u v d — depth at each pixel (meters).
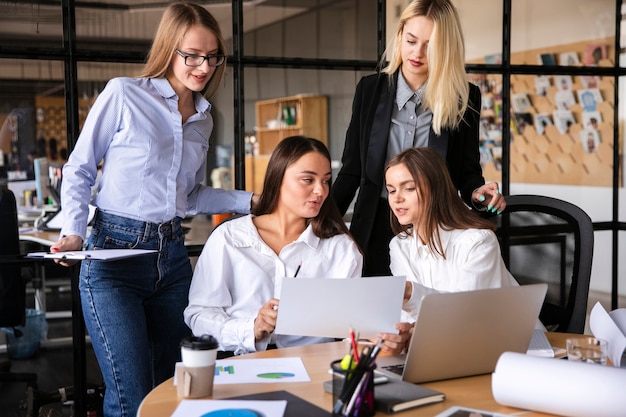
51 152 2.86
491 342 1.77
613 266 3.99
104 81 2.92
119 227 2.44
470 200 2.82
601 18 3.82
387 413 1.52
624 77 3.90
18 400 2.93
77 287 2.95
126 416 2.44
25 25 2.78
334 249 2.40
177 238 2.56
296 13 3.21
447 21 2.67
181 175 2.55
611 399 1.43
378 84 2.87
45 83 2.83
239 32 3.11
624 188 3.97
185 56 2.41
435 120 2.74
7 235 2.83
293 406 1.54
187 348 1.60
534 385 1.51
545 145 3.76
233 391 1.65
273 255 2.34
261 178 3.19
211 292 2.30
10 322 2.87
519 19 3.61
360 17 3.33
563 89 3.77
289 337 2.34
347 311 1.89
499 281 2.32
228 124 3.12
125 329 2.42
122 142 2.43
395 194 2.36
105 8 2.90
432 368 1.72
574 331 2.50
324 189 2.34
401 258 2.45
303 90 3.25
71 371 2.98
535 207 2.65
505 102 3.62
